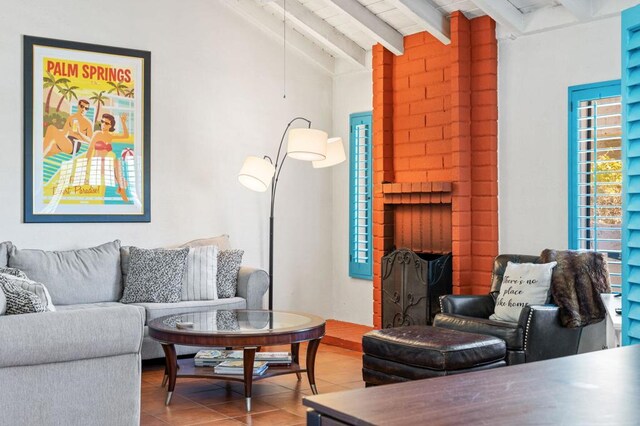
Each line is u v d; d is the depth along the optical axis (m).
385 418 1.12
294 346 5.17
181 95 6.65
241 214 7.02
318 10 6.72
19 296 3.44
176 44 6.62
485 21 5.89
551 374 1.38
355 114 7.34
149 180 6.46
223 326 4.62
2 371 3.22
